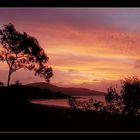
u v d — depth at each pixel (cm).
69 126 1296
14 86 2670
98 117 1463
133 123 1317
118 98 1509
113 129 1195
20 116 1630
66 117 1495
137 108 1480
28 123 1410
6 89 2566
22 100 2369
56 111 1730
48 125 1351
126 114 1491
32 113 1723
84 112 1575
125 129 1188
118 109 1519
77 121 1385
